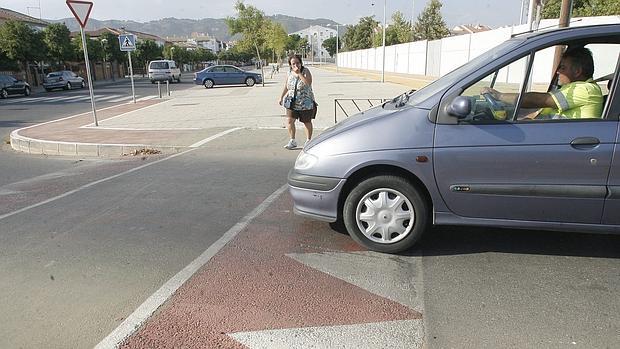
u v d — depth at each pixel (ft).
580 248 13.04
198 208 17.42
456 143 11.76
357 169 12.35
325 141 12.89
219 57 396.57
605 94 11.94
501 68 12.02
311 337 9.15
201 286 11.23
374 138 12.26
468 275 11.60
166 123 41.83
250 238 14.24
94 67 187.73
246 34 129.39
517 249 13.07
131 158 28.71
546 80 15.52
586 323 9.50
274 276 11.69
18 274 12.09
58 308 10.38
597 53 12.55
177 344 8.97
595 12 79.97
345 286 11.14
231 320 9.77
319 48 491.72
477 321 9.62
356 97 63.41
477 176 11.80
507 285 11.07
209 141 31.91
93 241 14.29
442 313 9.94
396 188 12.39
